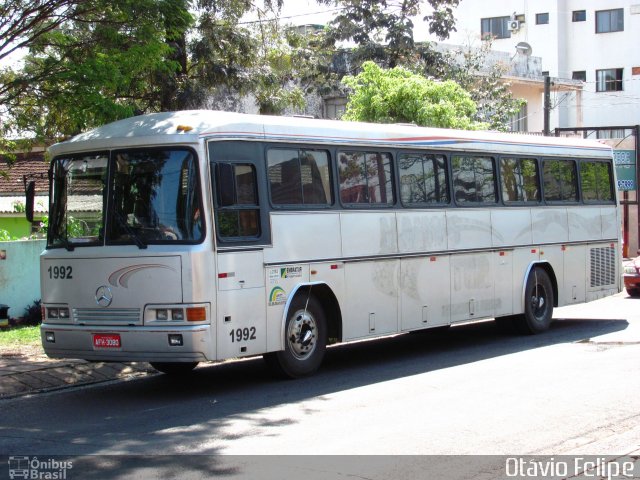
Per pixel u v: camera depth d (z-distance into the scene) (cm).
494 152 1509
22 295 1809
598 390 1006
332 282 1179
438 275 1366
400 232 1295
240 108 2250
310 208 1155
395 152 1304
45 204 2198
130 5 1308
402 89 2333
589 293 1742
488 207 1482
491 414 892
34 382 1140
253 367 1286
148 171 1038
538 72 4184
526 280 1563
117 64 1326
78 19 1331
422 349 1446
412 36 2988
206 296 1001
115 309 1030
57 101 1307
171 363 1238
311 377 1166
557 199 1669
